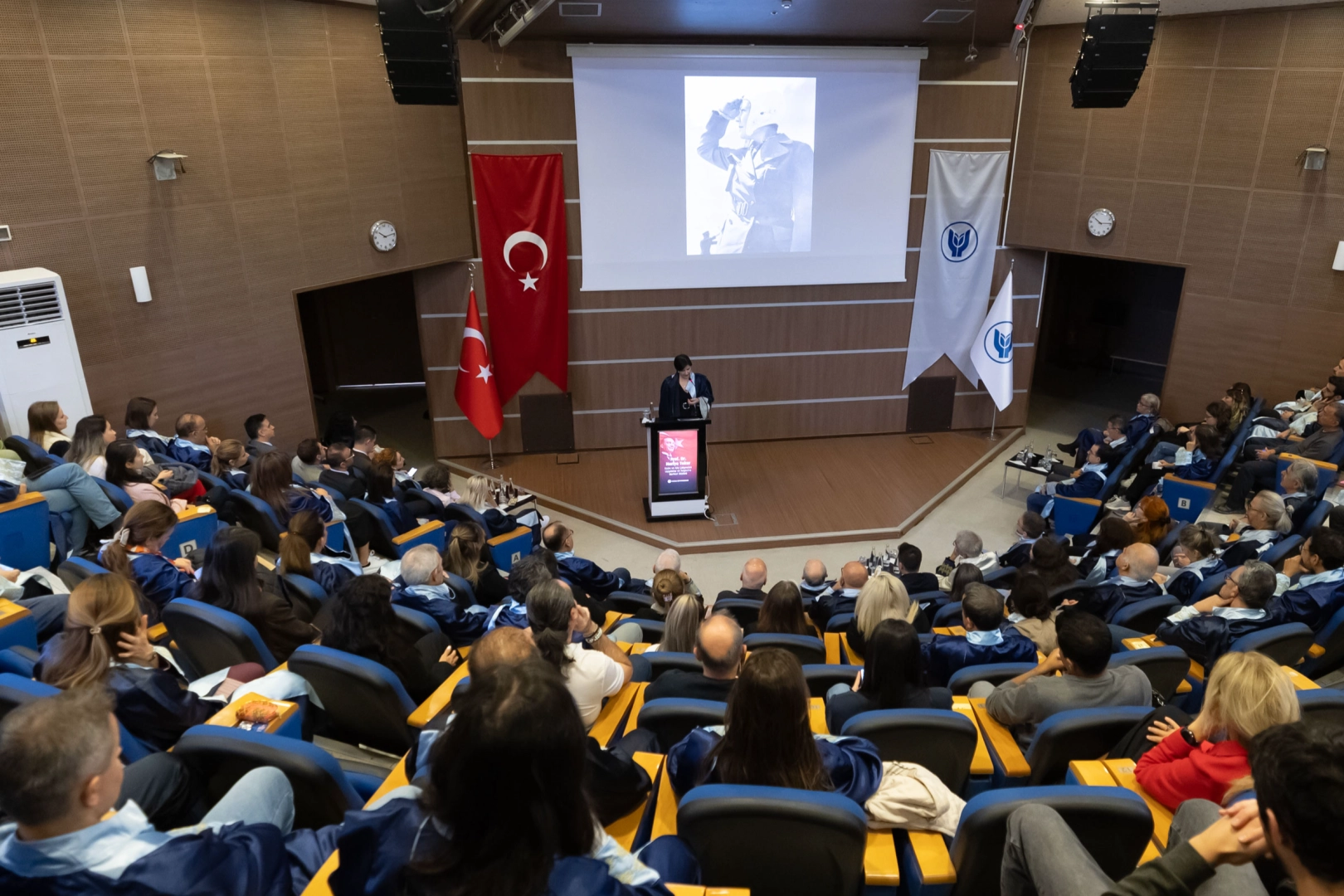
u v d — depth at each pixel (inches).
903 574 243.6
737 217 398.3
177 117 303.9
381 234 366.6
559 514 379.2
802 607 186.7
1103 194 403.2
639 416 429.4
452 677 139.7
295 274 347.3
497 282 395.5
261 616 150.2
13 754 60.5
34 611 157.3
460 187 390.6
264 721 118.4
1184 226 391.2
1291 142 359.9
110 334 300.8
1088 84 300.7
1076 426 467.5
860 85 384.8
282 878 68.1
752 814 87.3
